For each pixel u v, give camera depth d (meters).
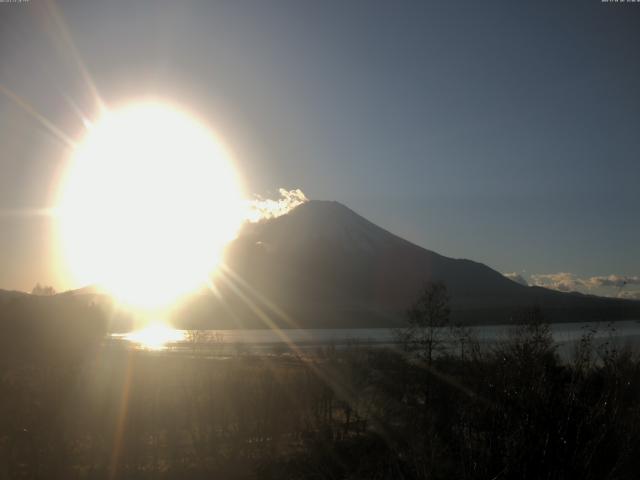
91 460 20.75
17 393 26.05
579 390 12.63
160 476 19.55
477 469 11.53
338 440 24.09
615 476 11.34
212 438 23.50
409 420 24.41
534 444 11.12
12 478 18.14
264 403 26.98
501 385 12.56
